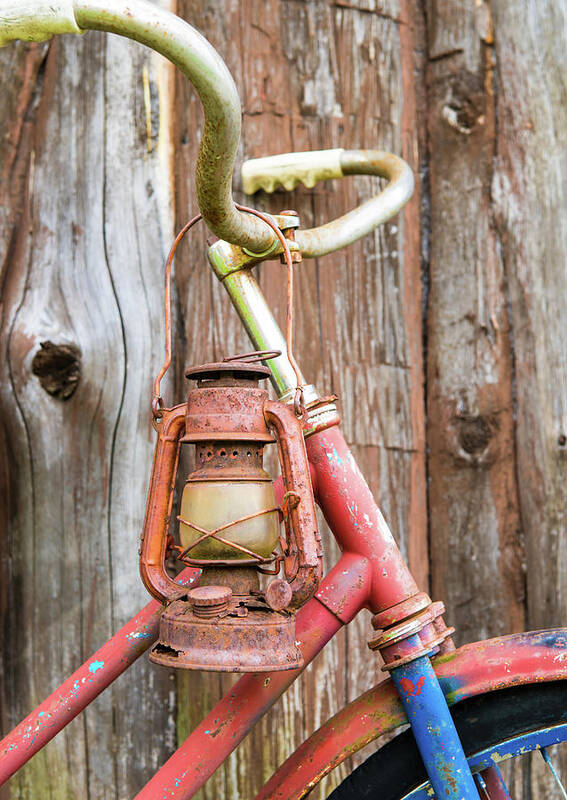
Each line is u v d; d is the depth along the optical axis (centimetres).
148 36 82
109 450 128
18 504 129
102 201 130
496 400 133
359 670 129
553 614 132
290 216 100
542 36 135
